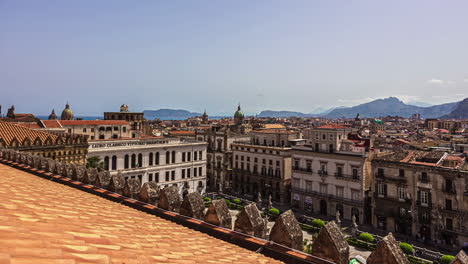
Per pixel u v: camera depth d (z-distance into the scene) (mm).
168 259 6441
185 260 6691
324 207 72250
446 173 51312
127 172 67125
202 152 85250
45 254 4652
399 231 57781
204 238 9805
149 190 13547
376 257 7223
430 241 52781
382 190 60156
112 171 64938
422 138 146500
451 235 50531
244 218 9867
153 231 9305
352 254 46812
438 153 57125
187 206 11562
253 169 91500
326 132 71875
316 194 72625
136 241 7387
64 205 9961
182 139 88938
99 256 5305
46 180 18703
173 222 11562
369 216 65250
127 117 120188
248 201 78750
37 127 73688
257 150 90125
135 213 11969
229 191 98562
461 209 49562
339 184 68688
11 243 4699
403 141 115438
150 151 72250
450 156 55531
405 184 56469
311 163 74500
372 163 61500
